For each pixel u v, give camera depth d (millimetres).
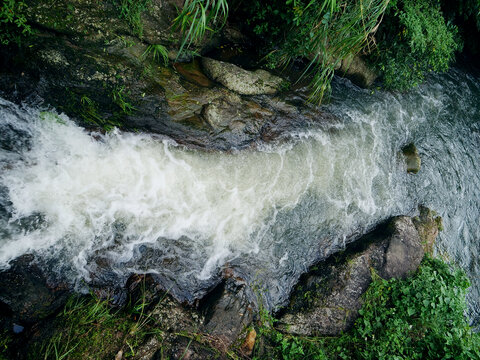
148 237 3912
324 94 5789
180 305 3705
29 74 3504
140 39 4062
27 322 3223
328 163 5418
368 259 4922
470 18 8102
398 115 6828
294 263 4703
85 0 3518
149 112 4148
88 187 3750
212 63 4727
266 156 4887
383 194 5973
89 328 3205
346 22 4324
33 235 3361
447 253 6324
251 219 4547
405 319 4574
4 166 3359
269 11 4992
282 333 4156
